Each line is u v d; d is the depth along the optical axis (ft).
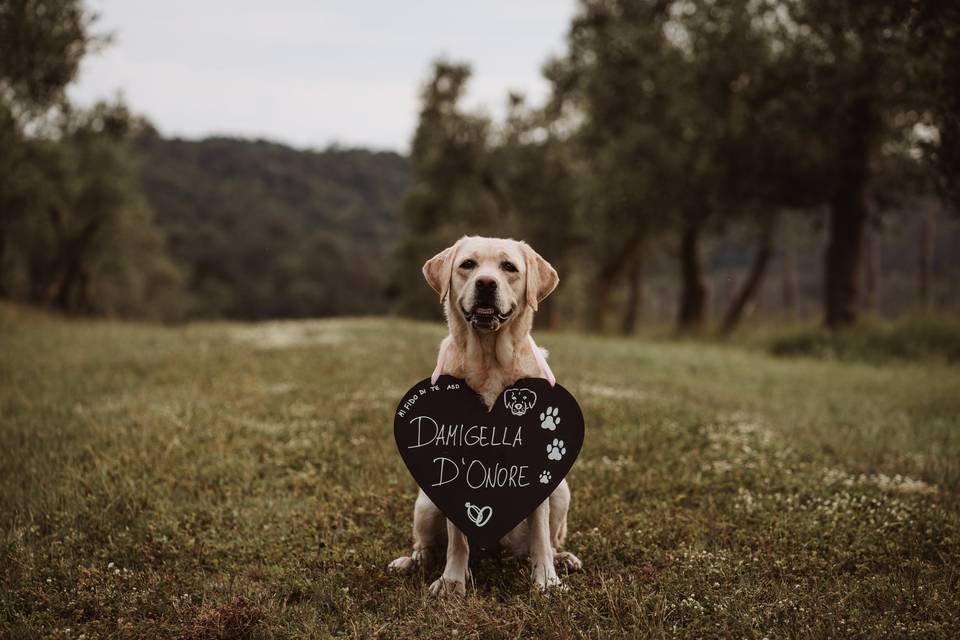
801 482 16.48
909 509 14.65
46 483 15.52
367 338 45.19
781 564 12.10
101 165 97.60
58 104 54.29
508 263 12.05
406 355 35.63
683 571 11.80
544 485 12.16
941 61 30.50
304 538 13.55
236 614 10.38
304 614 10.77
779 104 52.75
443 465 12.28
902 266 123.24
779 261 178.81
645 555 12.70
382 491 15.75
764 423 23.22
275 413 22.81
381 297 269.03
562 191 94.22
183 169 315.99
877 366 43.11
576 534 13.92
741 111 54.24
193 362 31.99
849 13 37.63
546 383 12.37
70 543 13.01
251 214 290.35
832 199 56.29
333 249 281.13
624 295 137.59
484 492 12.17
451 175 99.45
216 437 19.62
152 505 14.97
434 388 12.42
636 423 22.15
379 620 10.64
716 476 17.10
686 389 29.60
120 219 107.76
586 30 82.38
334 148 389.39
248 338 44.52
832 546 12.92
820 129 52.85
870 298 87.30
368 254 294.05
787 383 33.50
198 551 13.00
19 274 125.08
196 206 280.92
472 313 11.46
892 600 10.75
